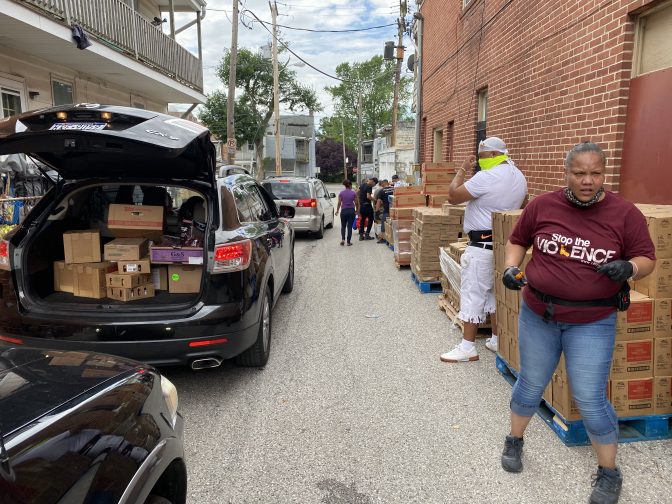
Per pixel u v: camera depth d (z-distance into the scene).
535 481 2.83
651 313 3.04
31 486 1.38
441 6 12.40
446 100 11.94
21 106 9.67
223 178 4.54
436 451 3.15
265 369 4.49
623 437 3.16
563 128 5.93
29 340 3.71
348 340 5.22
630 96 4.82
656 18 4.60
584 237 2.49
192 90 16.03
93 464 1.58
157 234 4.38
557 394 3.19
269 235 5.06
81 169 4.19
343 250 11.62
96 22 10.20
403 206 8.96
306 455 3.14
